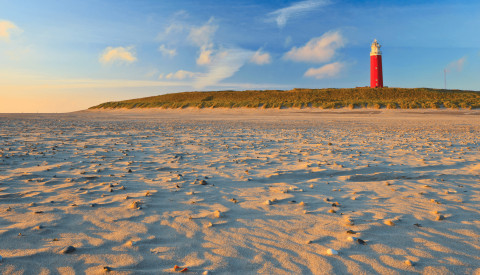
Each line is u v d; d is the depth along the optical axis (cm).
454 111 4547
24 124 2438
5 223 393
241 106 6400
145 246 333
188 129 2078
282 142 1338
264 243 345
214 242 347
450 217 435
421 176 707
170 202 495
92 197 517
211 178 671
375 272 281
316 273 279
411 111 4759
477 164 828
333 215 441
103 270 277
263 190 584
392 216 438
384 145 1220
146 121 3219
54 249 318
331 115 4516
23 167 748
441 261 303
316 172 736
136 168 759
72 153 977
